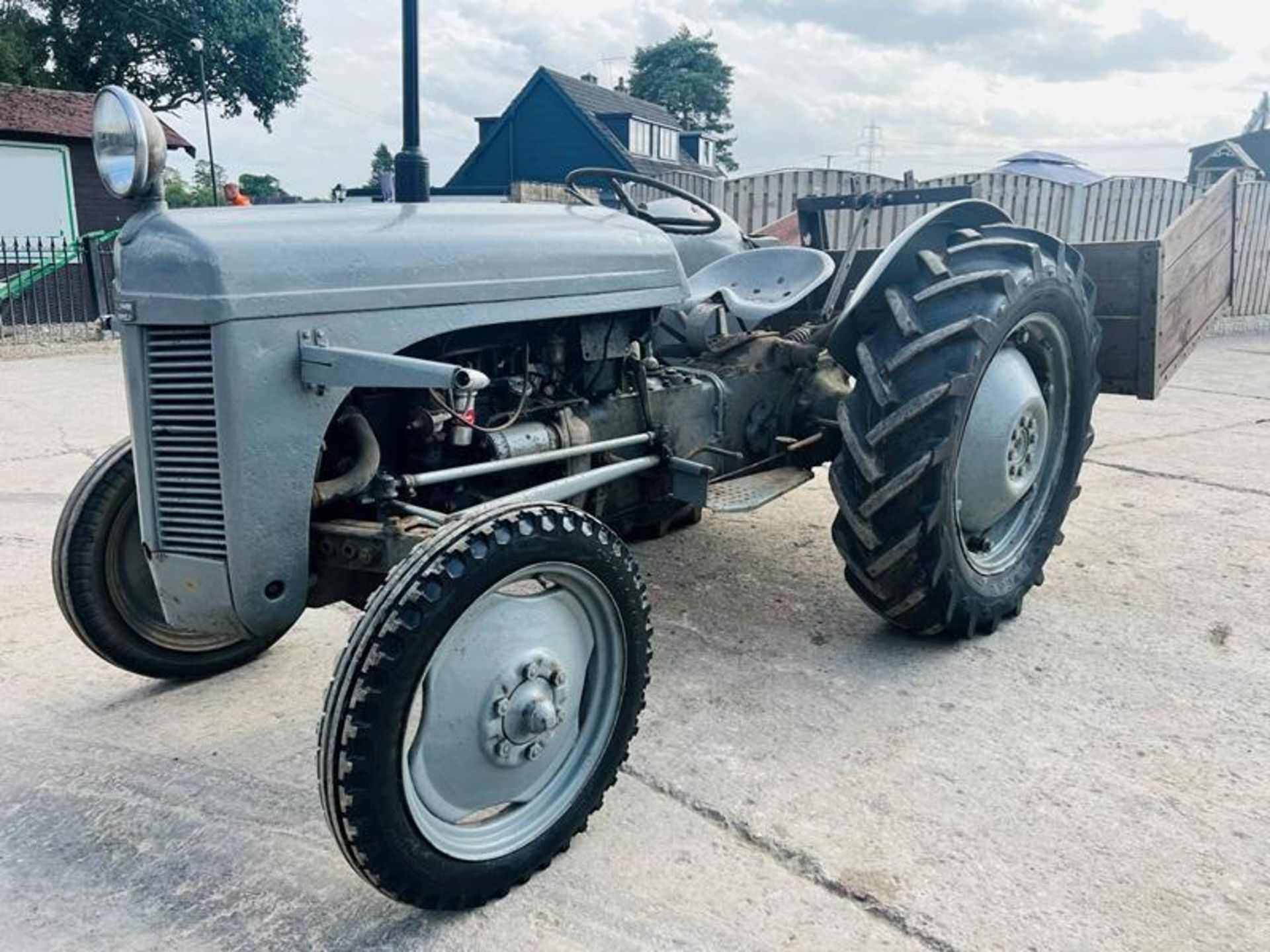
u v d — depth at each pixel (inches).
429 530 80.2
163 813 87.7
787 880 78.0
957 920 73.0
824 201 157.8
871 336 113.3
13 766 95.1
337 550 83.6
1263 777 91.0
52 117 665.6
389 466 91.2
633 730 84.7
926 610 113.5
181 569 80.8
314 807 88.6
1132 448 222.7
